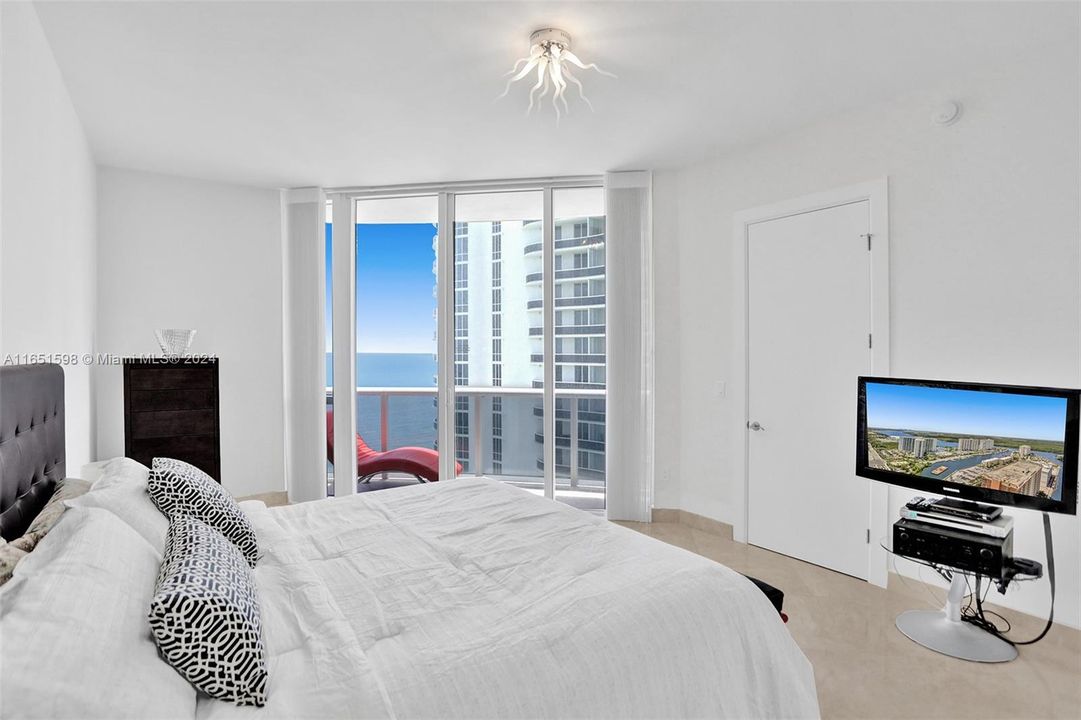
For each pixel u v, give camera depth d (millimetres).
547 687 1241
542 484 4461
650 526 4090
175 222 4156
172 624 1072
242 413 4406
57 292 2559
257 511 2318
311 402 4512
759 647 1559
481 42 2393
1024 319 2525
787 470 3467
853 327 3123
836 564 3223
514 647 1308
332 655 1260
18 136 1933
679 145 3627
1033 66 2480
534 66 2521
